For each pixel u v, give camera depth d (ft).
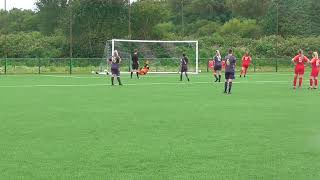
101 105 84.84
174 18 390.01
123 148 45.91
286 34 335.06
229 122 63.52
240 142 48.93
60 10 322.14
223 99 96.99
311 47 305.12
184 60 164.04
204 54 290.35
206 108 80.38
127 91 117.19
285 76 199.93
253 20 376.07
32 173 36.45
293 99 97.45
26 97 100.37
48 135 53.11
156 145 47.37
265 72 243.40
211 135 53.21
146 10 299.17
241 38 328.08
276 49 301.84
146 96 103.55
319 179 34.83
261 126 59.93
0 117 68.39
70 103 88.33
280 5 347.56
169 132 55.26
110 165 39.04
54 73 222.07
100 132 55.21
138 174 36.17
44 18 328.08
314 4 352.90
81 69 233.96
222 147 46.32
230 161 40.37
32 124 61.46
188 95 106.32
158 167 38.34
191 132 55.21
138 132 55.21
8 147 46.29
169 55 281.13
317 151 44.50
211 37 324.80
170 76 199.31
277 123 62.59
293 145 47.37
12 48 282.15
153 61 250.78
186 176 35.58
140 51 276.62
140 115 70.95
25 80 166.30
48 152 44.04
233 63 112.06
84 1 282.36
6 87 130.41
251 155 42.73
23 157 41.93
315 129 57.52
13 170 37.35
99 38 276.21
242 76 199.52
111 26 282.77
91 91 117.08
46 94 107.96
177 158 41.52
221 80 167.63
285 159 41.11
